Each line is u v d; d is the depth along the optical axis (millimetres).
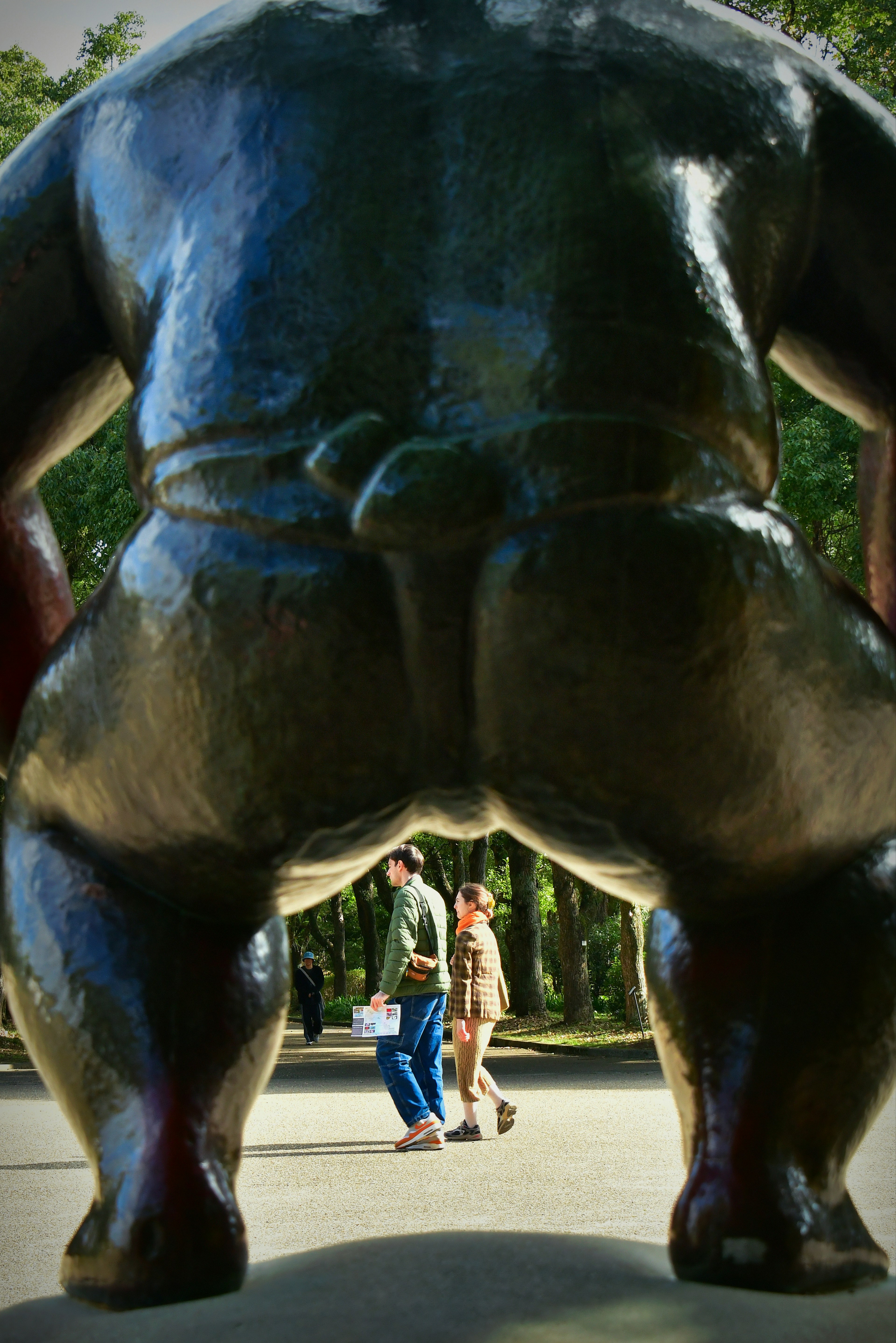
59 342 1903
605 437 1480
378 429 1502
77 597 17234
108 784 1636
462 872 30531
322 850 1615
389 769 1568
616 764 1529
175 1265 1615
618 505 1487
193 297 1582
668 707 1499
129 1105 1678
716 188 1636
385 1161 8047
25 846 1775
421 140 1572
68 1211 6488
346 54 1633
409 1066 8664
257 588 1501
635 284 1521
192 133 1673
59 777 1694
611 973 31000
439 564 1496
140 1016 1692
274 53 1659
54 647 1735
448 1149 8672
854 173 1762
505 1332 1431
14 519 2025
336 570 1496
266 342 1532
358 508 1487
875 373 1897
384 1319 1472
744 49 1721
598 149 1559
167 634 1535
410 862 9062
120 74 1812
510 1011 30891
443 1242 1763
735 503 1546
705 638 1485
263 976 1798
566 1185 6941
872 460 1980
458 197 1547
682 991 1767
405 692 1539
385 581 1504
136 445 1620
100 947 1710
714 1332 1447
